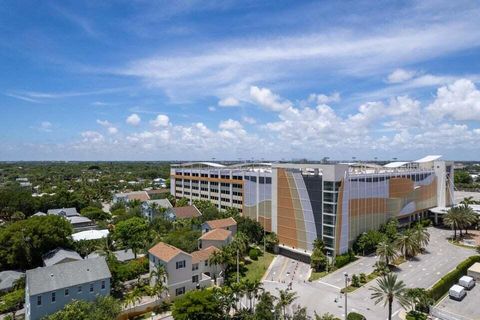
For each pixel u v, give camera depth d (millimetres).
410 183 116625
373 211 98375
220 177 130500
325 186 86125
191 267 67312
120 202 149125
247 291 56156
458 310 59250
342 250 86562
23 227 75875
